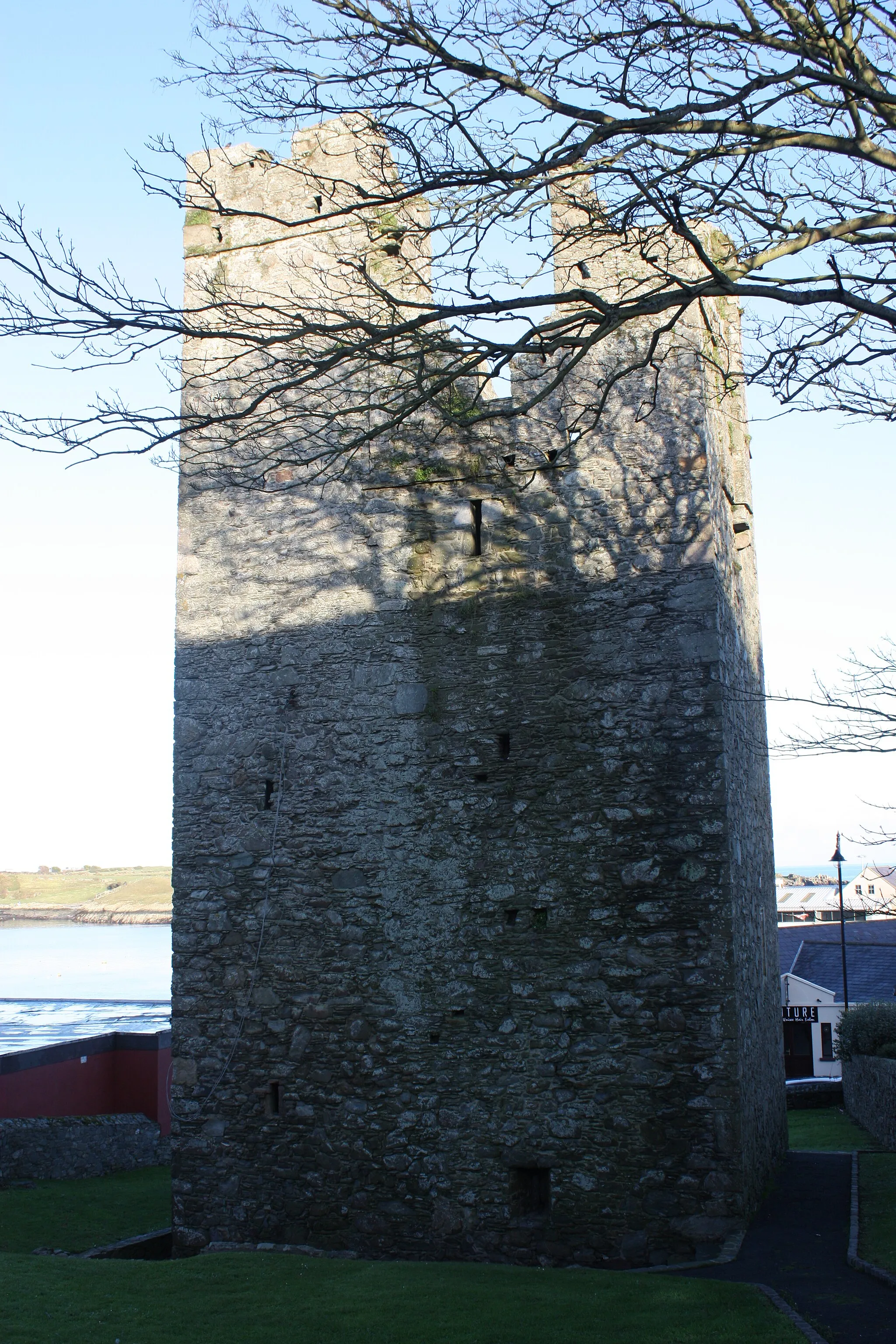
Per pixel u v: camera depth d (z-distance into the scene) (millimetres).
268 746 11375
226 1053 10953
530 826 10367
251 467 11688
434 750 10805
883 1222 9375
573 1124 9750
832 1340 6578
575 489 10773
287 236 10273
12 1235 11016
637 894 9930
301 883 11008
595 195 9234
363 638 11242
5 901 145625
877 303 6023
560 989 10000
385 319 10766
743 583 12203
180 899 11391
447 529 11156
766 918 12094
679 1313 7000
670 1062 9586
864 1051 17047
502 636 10789
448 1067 10219
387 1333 6801
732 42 6395
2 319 6223
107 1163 14312
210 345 12117
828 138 6031
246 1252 9664
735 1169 9266
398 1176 10188
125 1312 7355
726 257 6859
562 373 6480
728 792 10016
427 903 10562
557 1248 9602
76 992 56562
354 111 6684
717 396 10078
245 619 11688
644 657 10289
